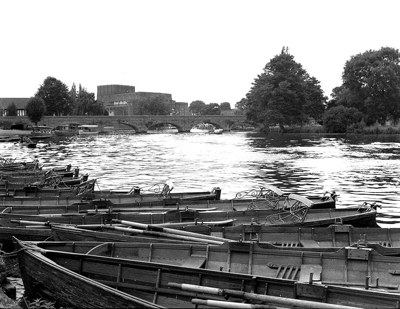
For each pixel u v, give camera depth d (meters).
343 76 122.56
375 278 13.20
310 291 11.14
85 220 19.81
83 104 154.62
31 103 123.00
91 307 11.14
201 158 63.00
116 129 154.75
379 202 32.09
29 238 17.09
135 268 12.72
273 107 118.06
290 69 121.31
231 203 24.94
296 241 17.84
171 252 14.77
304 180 42.50
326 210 22.58
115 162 58.38
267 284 11.61
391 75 114.31
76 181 33.56
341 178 43.53
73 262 13.27
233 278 11.85
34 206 22.34
